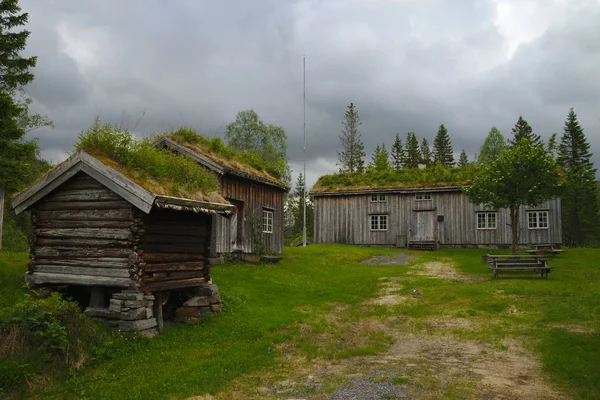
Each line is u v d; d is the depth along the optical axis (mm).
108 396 6613
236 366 8055
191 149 18656
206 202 10711
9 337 7254
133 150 10289
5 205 28688
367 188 36625
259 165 23375
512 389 6938
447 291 15664
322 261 24188
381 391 6820
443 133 90125
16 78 17125
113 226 9523
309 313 12758
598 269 19438
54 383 6996
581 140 62156
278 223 24406
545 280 17234
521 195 22297
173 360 8258
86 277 9664
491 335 10453
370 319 12570
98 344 8320
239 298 13094
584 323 10953
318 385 7172
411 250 33000
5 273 11406
